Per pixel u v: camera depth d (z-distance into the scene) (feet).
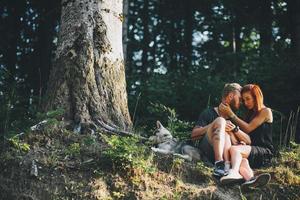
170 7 52.42
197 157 20.89
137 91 33.99
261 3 45.80
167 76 36.17
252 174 20.10
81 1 23.53
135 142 20.38
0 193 18.65
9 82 30.81
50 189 18.80
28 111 25.08
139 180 19.44
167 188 19.60
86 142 20.38
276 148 24.02
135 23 54.65
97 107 22.21
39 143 20.44
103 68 22.95
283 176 21.06
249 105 21.48
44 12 44.21
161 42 54.13
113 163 19.56
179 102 34.01
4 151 19.84
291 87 34.81
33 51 44.11
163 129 21.50
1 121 23.26
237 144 20.75
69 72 22.63
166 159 20.44
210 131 20.48
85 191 18.80
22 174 19.10
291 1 41.98
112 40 23.48
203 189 19.79
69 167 19.44
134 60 54.29
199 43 53.06
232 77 36.42
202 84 34.91
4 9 44.39
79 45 22.95
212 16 50.83
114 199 18.90
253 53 40.06
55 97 22.36
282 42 39.50
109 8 23.75
